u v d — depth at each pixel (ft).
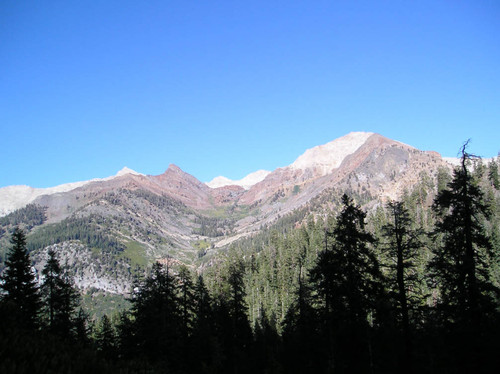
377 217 400.06
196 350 134.82
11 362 40.42
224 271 288.92
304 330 130.82
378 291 85.66
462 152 80.74
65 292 134.00
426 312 86.94
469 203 77.61
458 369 77.36
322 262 90.89
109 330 144.87
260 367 157.07
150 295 133.59
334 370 101.55
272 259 405.80
